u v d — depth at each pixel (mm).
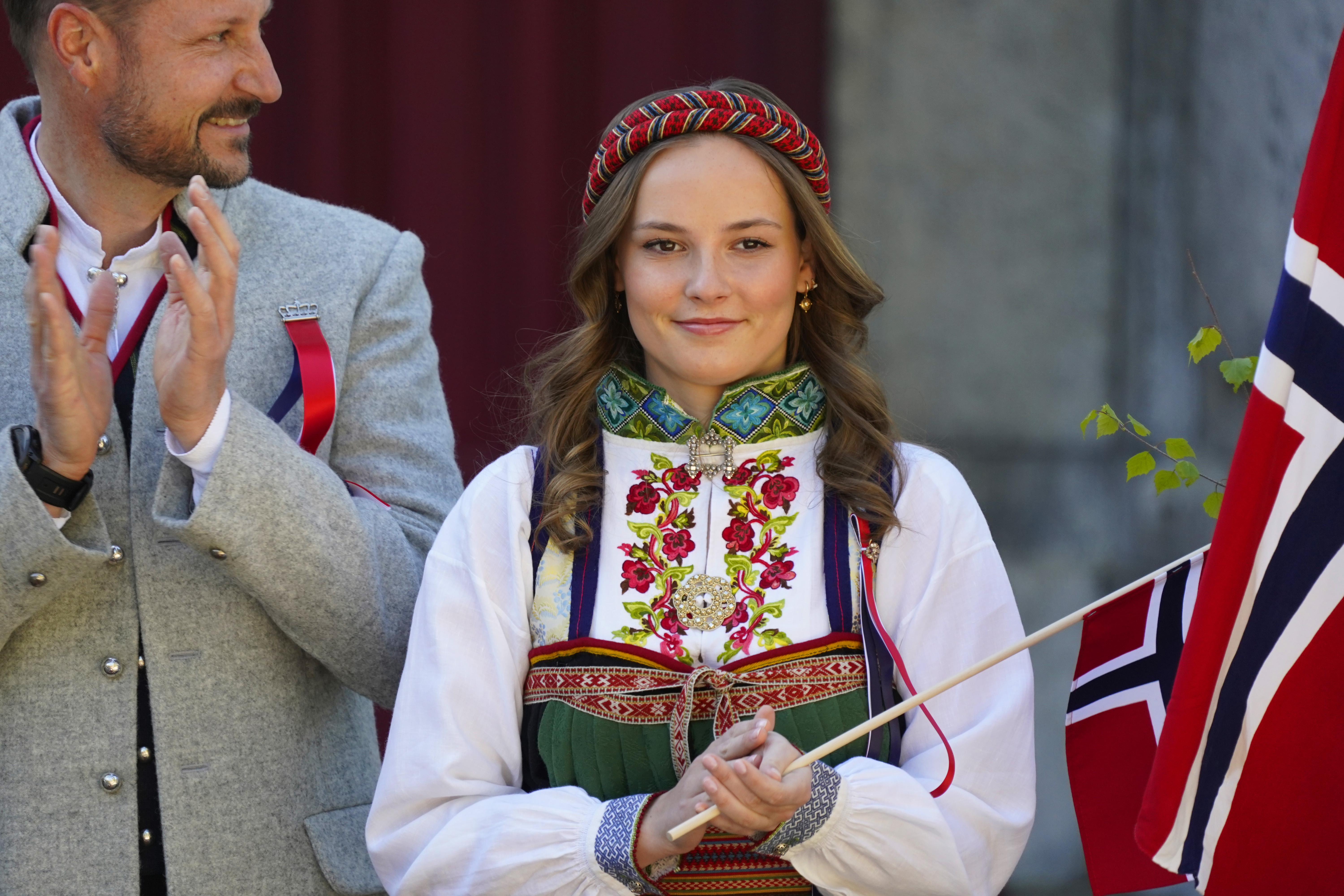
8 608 6312
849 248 8234
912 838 5758
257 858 6734
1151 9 14453
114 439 6805
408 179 12414
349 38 12289
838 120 13984
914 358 14328
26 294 6059
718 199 6316
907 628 6258
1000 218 14344
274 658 6902
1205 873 5203
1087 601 14312
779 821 5660
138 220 7078
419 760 6184
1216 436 14438
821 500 6430
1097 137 14430
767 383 6535
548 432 6707
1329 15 14344
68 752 6570
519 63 12602
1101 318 14523
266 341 7152
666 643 6184
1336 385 5141
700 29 13078
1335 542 5152
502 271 12617
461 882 5938
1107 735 5965
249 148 8281
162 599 6719
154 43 6570
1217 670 5156
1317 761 5137
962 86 14258
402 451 7332
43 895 6477
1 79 11320
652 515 6438
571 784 6105
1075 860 13820
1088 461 14484
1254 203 14469
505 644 6309
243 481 6336
